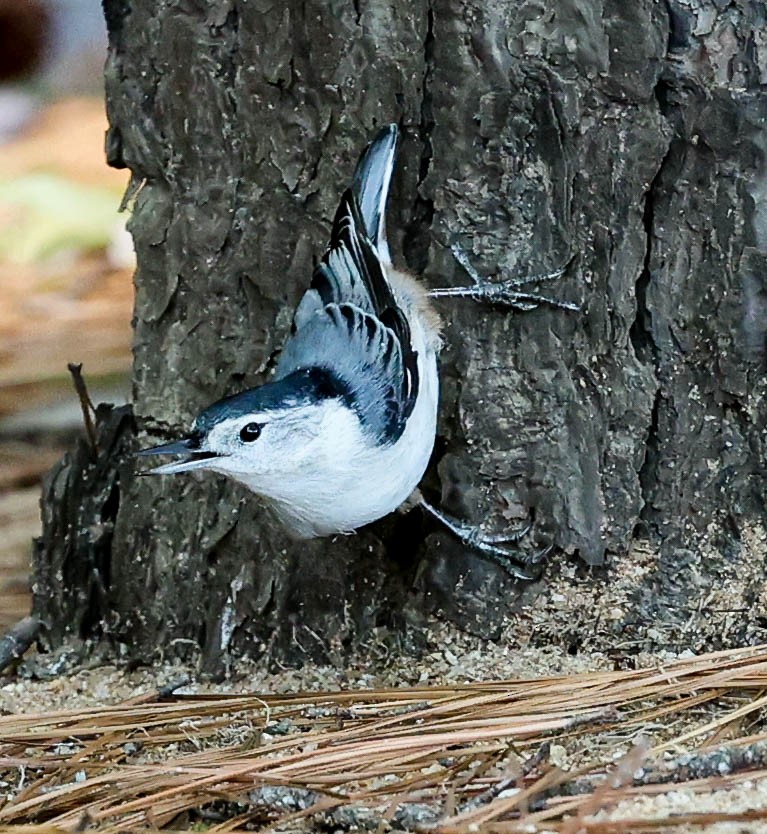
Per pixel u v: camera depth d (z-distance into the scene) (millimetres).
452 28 6793
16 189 17562
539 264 7027
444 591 7375
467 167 6977
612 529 7266
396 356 6488
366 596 7547
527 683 6543
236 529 7684
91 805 5543
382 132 6797
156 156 7531
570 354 7148
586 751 5906
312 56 7035
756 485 7246
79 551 8086
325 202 7230
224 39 7211
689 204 7023
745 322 7078
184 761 5871
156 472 6363
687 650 7266
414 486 6859
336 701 6609
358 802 5449
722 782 5363
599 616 7328
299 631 7637
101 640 8125
